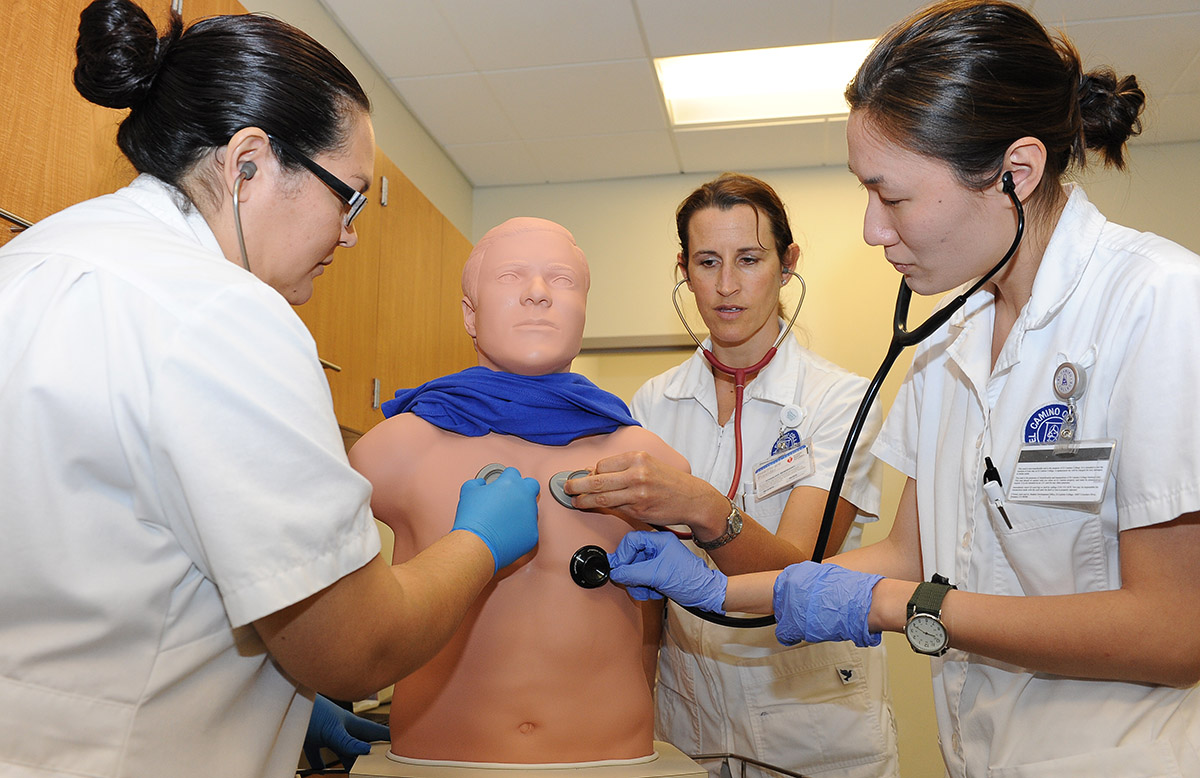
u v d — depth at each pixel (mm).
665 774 831
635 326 3703
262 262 795
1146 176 3430
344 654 659
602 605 953
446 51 2873
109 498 643
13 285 652
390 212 2461
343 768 1338
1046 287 917
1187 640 752
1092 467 830
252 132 749
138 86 767
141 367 620
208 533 605
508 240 1044
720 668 1454
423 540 940
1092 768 817
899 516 1195
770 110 3287
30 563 620
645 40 2834
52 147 1287
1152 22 2695
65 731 630
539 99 3182
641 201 3830
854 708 1446
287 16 2396
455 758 901
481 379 1006
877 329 3523
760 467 1486
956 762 984
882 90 864
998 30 832
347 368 2172
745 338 1540
